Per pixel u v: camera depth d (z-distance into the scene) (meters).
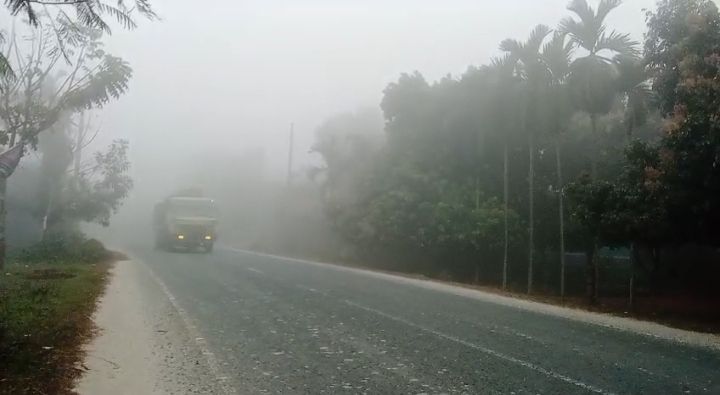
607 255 23.70
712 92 13.39
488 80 22.36
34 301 12.81
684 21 15.30
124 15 8.63
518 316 13.37
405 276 23.55
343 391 7.16
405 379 7.71
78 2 8.41
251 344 9.77
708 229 14.39
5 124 19.94
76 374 7.79
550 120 20.00
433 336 10.59
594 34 19.81
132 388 7.25
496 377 7.88
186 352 9.16
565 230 21.94
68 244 26.47
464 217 23.02
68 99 20.64
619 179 15.91
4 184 19.02
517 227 22.00
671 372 8.43
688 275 20.11
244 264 26.61
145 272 21.95
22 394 6.74
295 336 10.44
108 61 20.69
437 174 25.56
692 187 13.73
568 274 23.45
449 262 25.27
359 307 13.91
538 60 20.02
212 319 12.07
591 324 12.70
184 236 36.59
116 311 12.95
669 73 15.58
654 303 18.09
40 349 8.87
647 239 15.20
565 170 22.92
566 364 8.70
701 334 12.18
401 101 28.00
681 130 13.52
